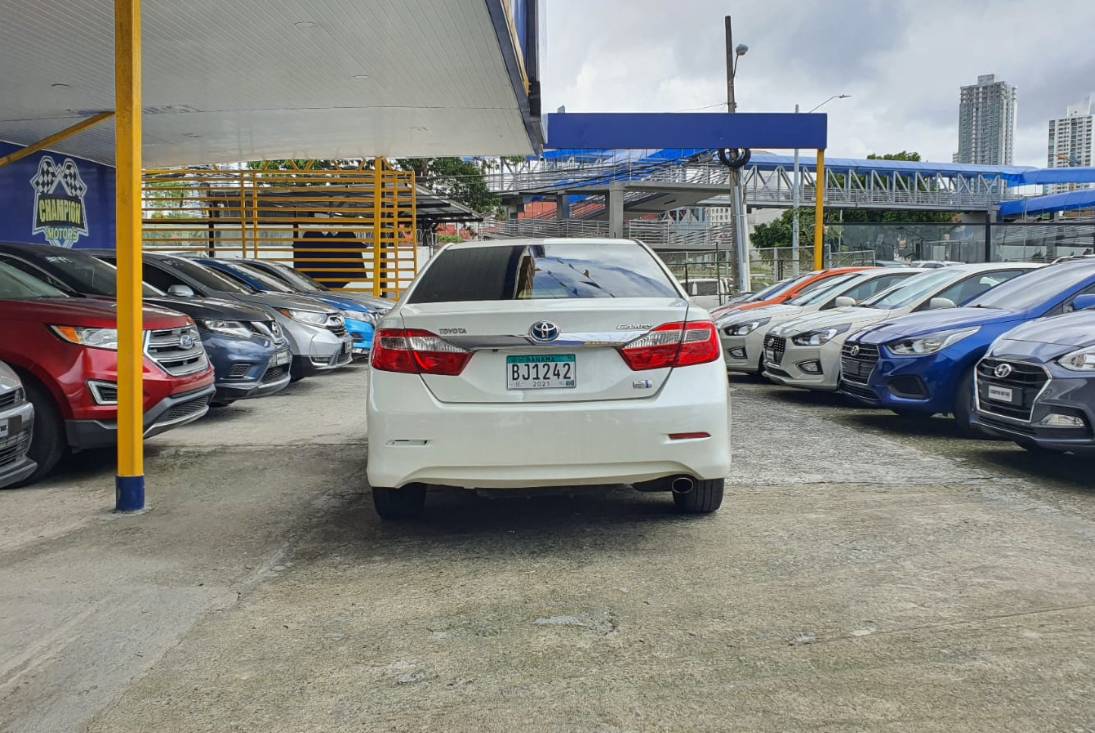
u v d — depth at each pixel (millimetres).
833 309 9633
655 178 48250
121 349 4703
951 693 2543
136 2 4570
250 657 2893
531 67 11359
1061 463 5785
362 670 2781
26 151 12344
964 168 71125
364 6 7832
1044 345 5223
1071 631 2980
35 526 4492
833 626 3057
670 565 3750
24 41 8609
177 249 20391
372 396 3867
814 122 18094
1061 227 23578
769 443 6566
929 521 4383
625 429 3762
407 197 20359
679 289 4426
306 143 14922
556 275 4488
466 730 2393
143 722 2477
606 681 2666
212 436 7137
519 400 3779
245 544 4160
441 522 4516
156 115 12367
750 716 2432
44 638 3070
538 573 3680
